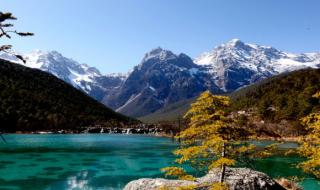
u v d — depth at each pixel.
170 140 108.56
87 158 58.81
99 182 37.78
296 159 55.56
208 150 15.34
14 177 39.94
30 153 64.25
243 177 25.34
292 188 30.22
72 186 35.66
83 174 42.66
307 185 34.66
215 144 14.62
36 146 79.25
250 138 14.73
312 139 15.88
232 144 14.88
